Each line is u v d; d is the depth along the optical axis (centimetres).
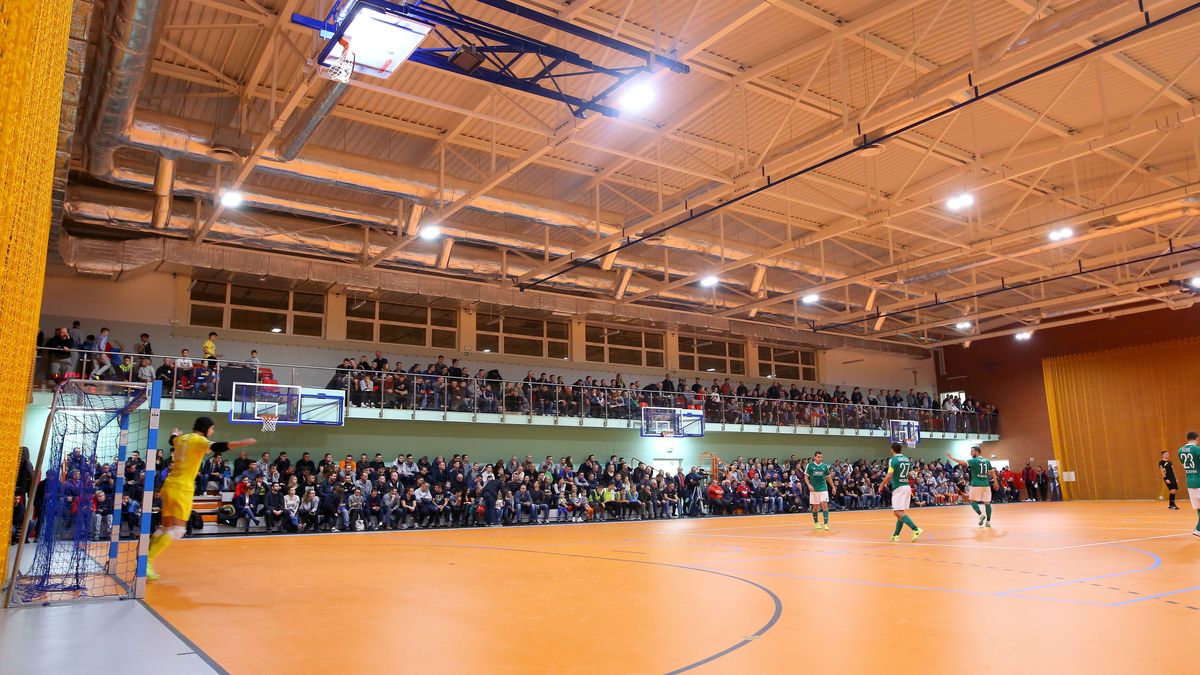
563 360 3080
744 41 1480
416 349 2753
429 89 1614
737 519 2538
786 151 1616
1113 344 3681
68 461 1019
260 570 1016
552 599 746
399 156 1947
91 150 1484
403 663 478
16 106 341
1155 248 2347
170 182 1647
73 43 1009
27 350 491
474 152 1927
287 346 2512
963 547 1296
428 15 999
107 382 869
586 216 2016
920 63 1580
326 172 1619
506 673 453
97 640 546
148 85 1573
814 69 1556
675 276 2941
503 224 2458
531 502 2416
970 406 4091
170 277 2342
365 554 1283
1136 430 3559
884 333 3366
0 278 355
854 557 1156
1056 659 484
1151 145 1983
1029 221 2558
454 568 1045
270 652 509
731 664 472
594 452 2995
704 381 3478
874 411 3631
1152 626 591
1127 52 1551
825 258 2952
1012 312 3131
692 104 1705
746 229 2605
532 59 1491
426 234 1872
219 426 2289
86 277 2209
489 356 2900
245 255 2188
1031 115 1795
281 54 1458
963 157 2038
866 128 1435
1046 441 3856
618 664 474
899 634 562
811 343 3519
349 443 2503
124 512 1781
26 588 802
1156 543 1338
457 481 2355
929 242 2795
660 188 1869
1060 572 939
